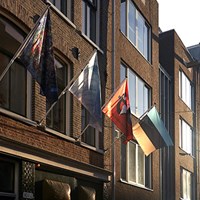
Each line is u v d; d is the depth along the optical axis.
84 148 15.84
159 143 18.80
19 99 12.44
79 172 15.07
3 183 11.58
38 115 12.92
